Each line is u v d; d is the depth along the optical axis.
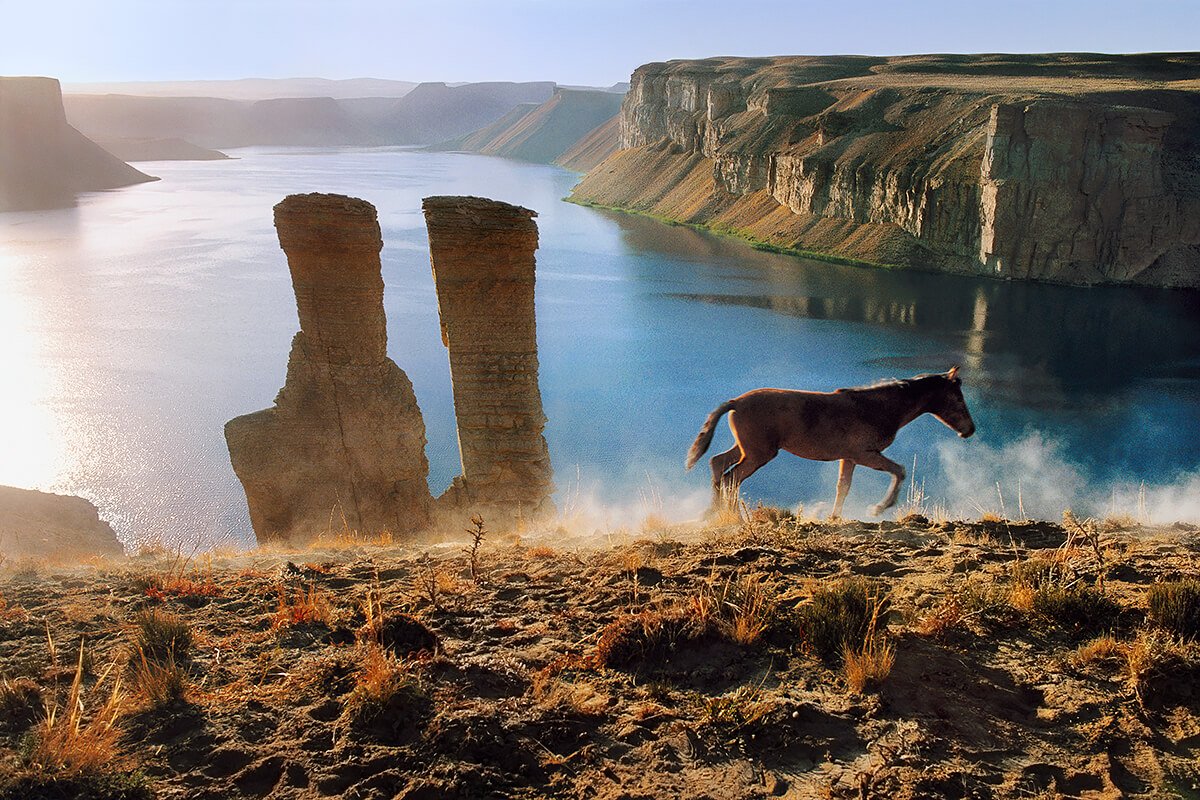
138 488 42.28
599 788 3.81
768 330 81.62
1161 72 160.38
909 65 182.50
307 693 4.62
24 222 176.00
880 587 6.14
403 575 7.16
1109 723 4.27
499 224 16.44
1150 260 102.00
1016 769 3.96
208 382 62.53
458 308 16.86
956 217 114.06
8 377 63.34
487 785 3.81
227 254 129.12
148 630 5.18
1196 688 4.45
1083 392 61.22
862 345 75.56
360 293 17.59
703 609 5.36
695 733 4.20
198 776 3.88
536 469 17.53
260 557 8.39
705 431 10.59
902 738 4.16
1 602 6.19
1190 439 50.53
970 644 5.16
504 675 4.82
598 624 5.64
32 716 4.39
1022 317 86.44
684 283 107.50
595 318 87.56
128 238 148.62
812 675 4.82
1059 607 5.40
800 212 142.38
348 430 18.08
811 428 10.37
